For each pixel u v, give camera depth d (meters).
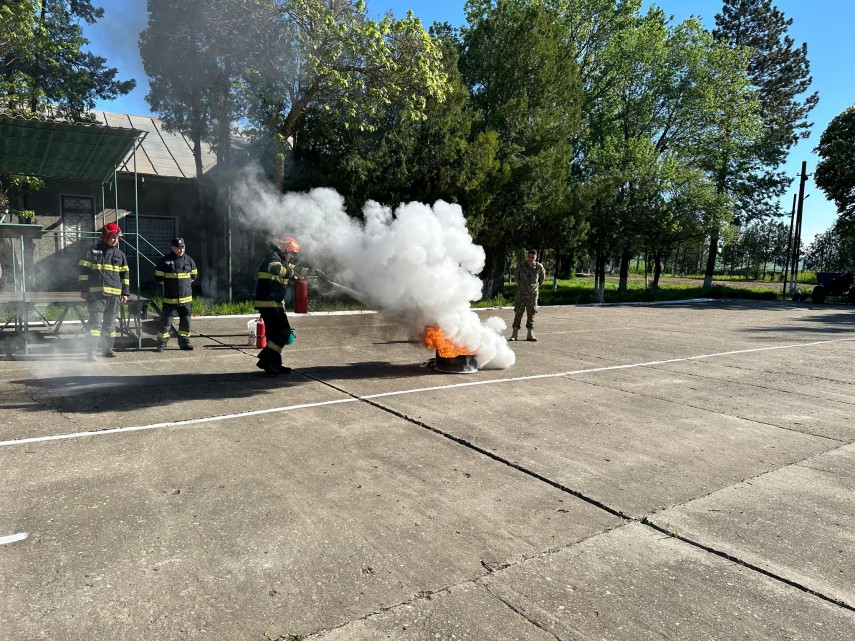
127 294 8.45
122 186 18.47
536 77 19.75
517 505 3.72
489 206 18.48
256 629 2.41
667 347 10.94
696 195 24.42
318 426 5.22
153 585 2.70
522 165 18.56
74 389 6.32
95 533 3.17
